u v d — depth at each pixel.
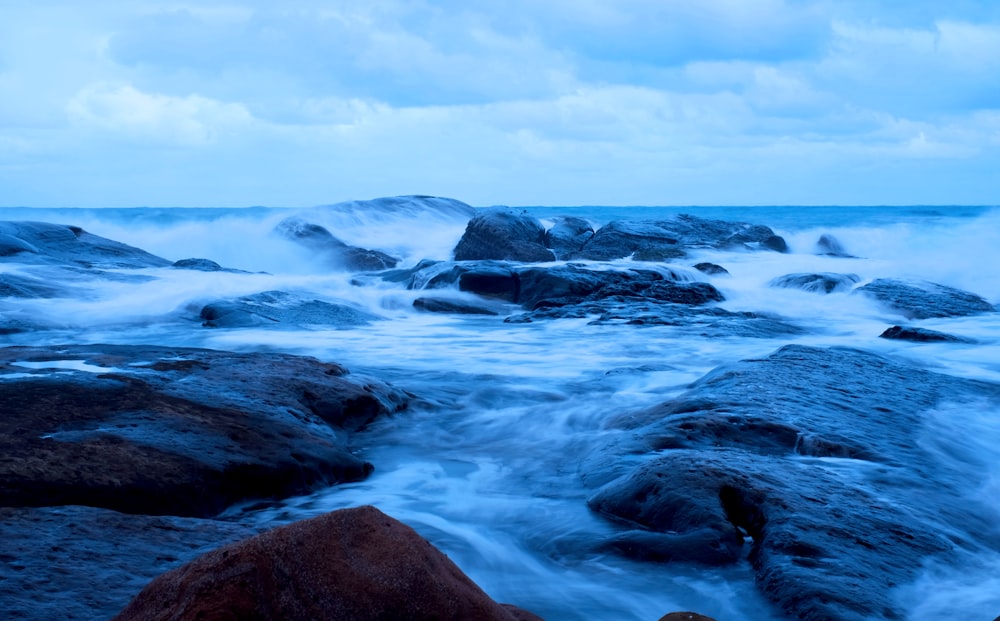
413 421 7.83
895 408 7.54
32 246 19.66
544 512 5.46
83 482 5.05
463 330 14.18
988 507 5.43
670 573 4.55
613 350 11.94
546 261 23.70
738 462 5.58
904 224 36.25
